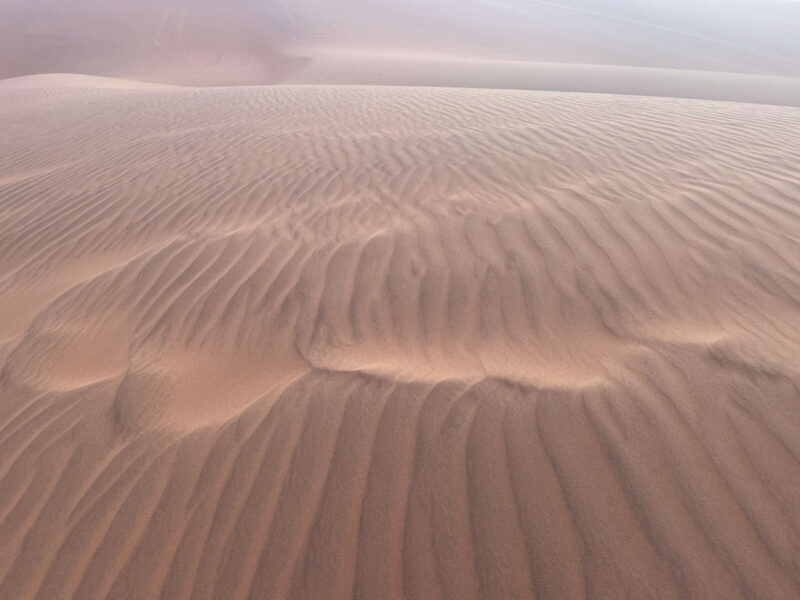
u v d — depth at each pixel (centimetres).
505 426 230
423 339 300
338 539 197
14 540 214
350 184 532
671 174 483
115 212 547
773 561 174
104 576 197
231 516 210
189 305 361
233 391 279
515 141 621
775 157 524
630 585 172
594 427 225
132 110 1098
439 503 204
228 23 3416
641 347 270
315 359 292
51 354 335
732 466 203
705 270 327
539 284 330
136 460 242
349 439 234
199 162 669
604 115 772
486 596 175
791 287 303
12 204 617
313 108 944
